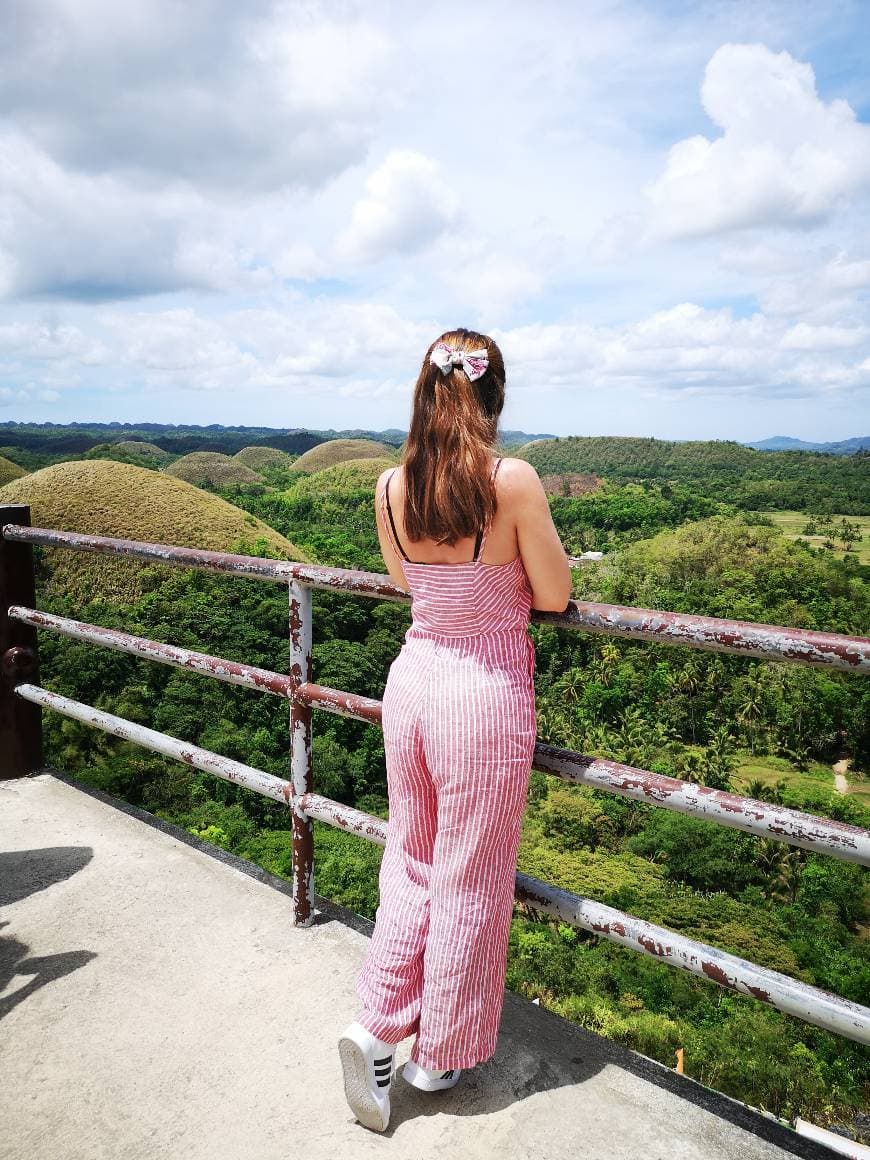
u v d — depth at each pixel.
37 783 2.90
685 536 91.38
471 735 1.28
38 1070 1.56
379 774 39.09
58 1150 1.38
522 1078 1.50
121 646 2.34
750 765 47.16
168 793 30.56
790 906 30.14
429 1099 1.46
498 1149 1.34
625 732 46.72
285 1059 1.57
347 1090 1.36
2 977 1.83
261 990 1.77
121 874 2.27
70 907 2.11
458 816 1.30
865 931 29.11
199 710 37.16
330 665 45.00
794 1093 19.55
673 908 28.91
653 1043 20.88
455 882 1.32
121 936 1.98
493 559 1.27
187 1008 1.72
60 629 2.58
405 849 1.42
